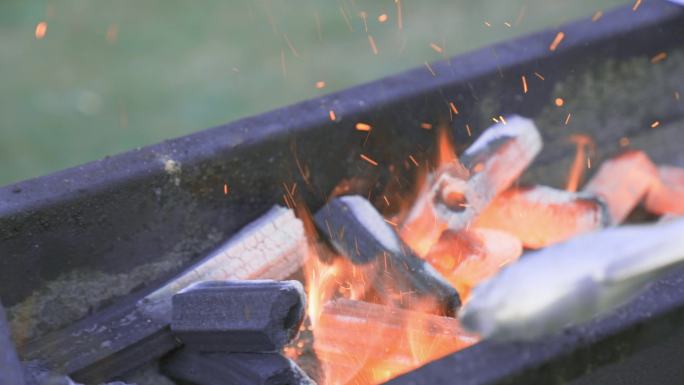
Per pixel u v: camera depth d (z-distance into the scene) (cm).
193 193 284
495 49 326
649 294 210
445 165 300
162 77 616
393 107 307
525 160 305
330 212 293
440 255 293
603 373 211
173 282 269
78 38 660
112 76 620
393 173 315
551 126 338
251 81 602
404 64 600
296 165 298
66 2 700
